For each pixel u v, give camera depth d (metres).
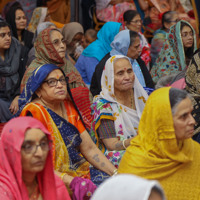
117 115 7.09
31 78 6.45
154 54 12.78
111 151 6.94
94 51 11.11
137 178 3.19
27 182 4.87
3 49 10.12
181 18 14.31
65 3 14.40
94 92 9.67
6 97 9.96
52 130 6.28
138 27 12.27
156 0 14.33
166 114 5.18
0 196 4.57
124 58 7.24
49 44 9.20
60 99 6.37
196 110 7.37
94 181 6.61
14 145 4.63
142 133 5.48
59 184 5.18
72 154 6.47
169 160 5.40
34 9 13.72
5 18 12.33
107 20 13.81
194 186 5.52
